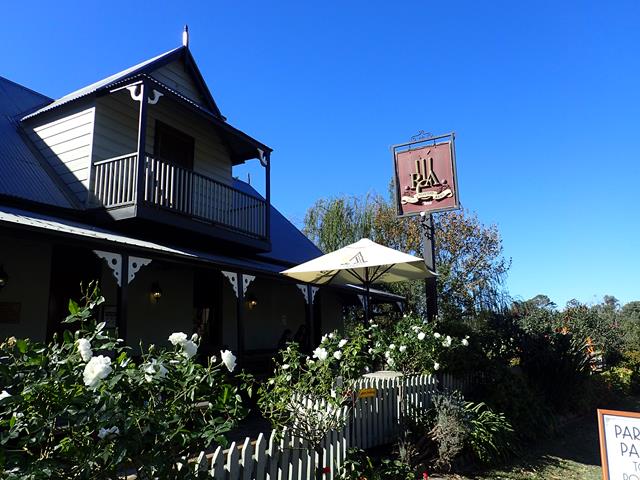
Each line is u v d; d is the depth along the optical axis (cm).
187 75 1328
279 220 1895
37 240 675
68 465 245
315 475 509
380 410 710
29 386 239
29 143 1117
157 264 1127
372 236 2516
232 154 1465
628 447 437
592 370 1413
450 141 1062
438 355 850
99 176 1009
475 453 702
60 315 956
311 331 1191
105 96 1077
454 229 2302
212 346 1304
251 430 764
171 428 275
